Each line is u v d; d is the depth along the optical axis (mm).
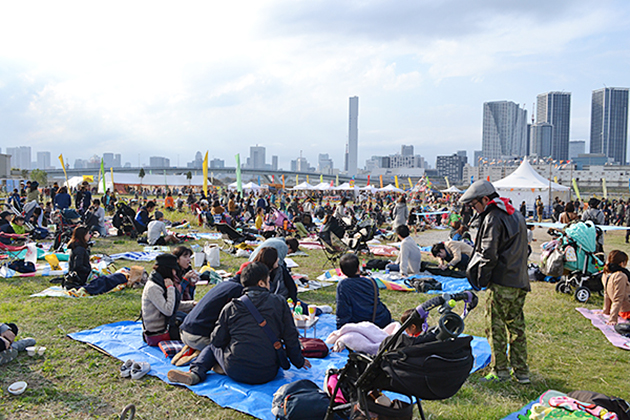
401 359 2816
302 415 3381
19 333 5766
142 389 4293
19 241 10477
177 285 6250
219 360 4418
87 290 7844
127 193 74438
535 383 4602
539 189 31297
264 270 4453
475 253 4551
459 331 2848
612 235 21609
